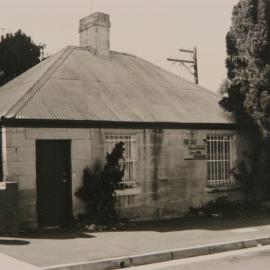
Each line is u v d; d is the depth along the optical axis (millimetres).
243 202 19391
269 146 19094
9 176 14211
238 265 10453
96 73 18859
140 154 16812
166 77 21203
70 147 15344
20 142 14414
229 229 14758
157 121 17078
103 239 12984
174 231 14406
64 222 15305
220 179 18953
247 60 19203
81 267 10023
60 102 16016
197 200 18125
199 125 18172
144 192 16828
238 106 19344
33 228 14555
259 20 18797
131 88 18812
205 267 10281
